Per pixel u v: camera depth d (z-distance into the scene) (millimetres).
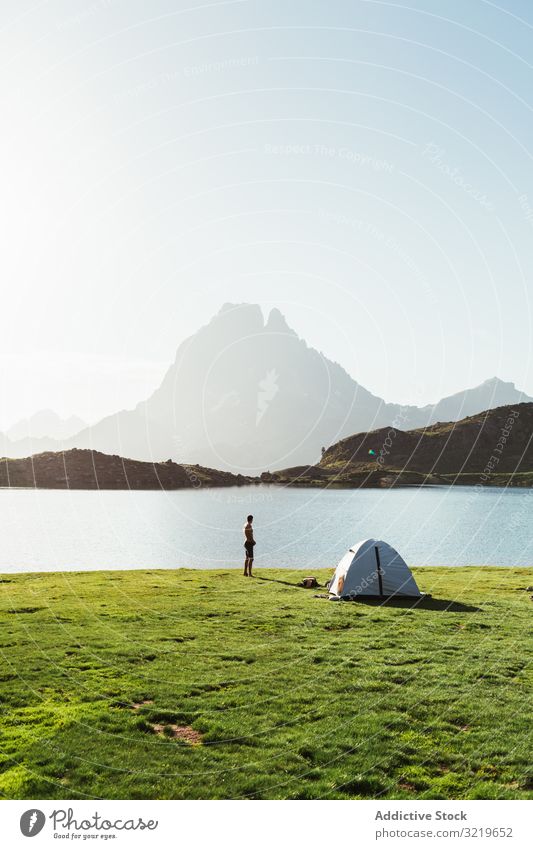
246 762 9781
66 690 12867
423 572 33062
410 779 9359
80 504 138500
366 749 10195
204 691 12969
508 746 10359
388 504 137125
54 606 21953
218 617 20469
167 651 16047
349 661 15219
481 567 35594
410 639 17531
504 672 14398
